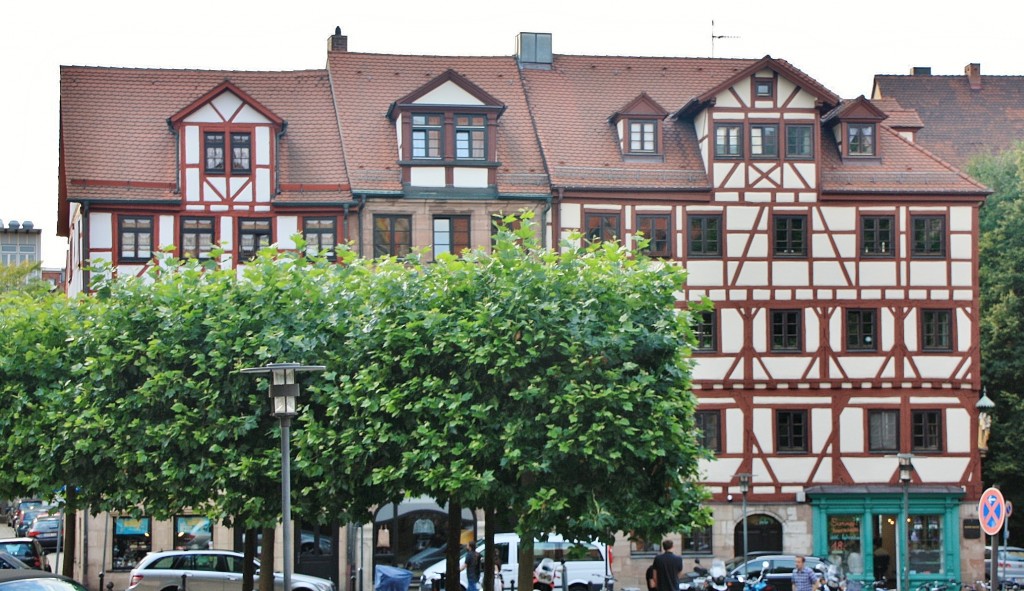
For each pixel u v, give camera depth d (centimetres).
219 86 5459
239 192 5466
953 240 5725
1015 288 6225
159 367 3812
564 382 3525
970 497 5647
